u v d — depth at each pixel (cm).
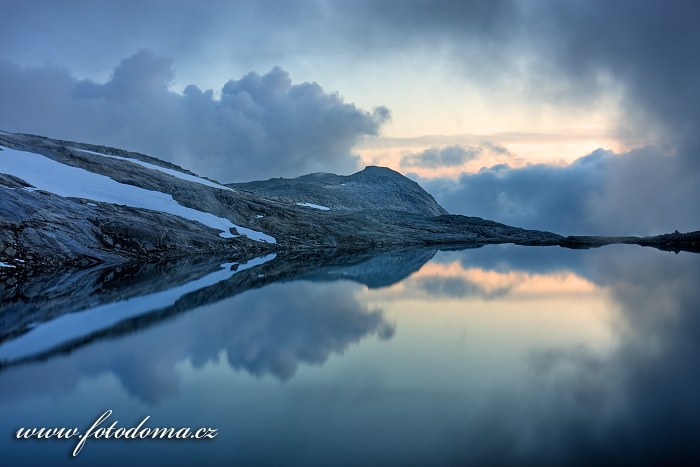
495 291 4025
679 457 1230
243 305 3391
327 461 1244
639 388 1706
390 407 1573
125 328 2667
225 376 1880
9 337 2472
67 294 3797
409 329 2672
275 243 9456
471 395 1672
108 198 8012
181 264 6166
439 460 1238
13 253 5122
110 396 1680
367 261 7050
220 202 10544
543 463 1218
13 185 6456
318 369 1966
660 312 3056
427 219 15575
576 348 2252
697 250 8556
